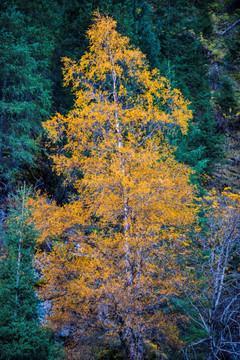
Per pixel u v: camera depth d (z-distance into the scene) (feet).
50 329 21.03
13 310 19.47
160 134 26.45
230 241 25.12
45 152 45.85
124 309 19.06
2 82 38.78
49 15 51.47
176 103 25.86
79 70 25.99
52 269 21.63
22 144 37.81
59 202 41.19
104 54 26.23
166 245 23.31
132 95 27.89
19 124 37.32
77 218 21.38
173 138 49.11
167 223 22.31
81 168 23.21
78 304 21.31
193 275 26.00
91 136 25.04
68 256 23.00
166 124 26.23
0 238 28.94
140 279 19.58
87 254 22.26
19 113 37.37
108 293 19.03
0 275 20.63
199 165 49.75
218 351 23.27
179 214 22.41
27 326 18.98
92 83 27.07
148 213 21.26
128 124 25.93
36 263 22.71
